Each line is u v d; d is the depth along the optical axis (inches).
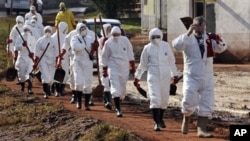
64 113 852.0
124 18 2586.1
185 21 735.7
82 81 923.4
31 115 852.6
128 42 869.2
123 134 684.7
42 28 1299.2
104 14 2518.5
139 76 797.2
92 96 984.3
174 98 1059.3
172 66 779.4
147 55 773.3
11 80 1164.5
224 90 1178.6
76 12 2915.8
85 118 797.2
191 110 715.4
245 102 1030.4
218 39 709.3
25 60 1123.9
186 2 1765.5
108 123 740.7
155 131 751.1
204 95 710.5
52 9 3061.0
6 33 1969.7
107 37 950.4
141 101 1032.8
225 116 892.6
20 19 1227.9
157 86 765.3
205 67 707.4
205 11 1744.6
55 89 1095.6
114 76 858.8
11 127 812.0
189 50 708.0
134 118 848.9
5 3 2731.3
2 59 1518.2
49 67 1071.6
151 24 2143.2
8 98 990.4
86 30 937.5
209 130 765.9
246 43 1673.2
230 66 1588.3
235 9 1689.2
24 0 2613.2
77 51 923.4
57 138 730.8
